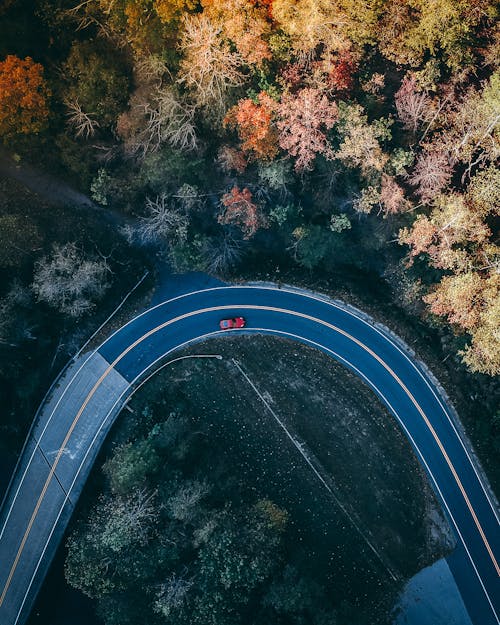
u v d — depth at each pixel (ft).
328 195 222.07
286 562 228.84
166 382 247.91
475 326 209.56
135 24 205.67
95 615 237.04
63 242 240.32
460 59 203.82
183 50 208.44
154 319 250.78
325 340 245.86
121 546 207.21
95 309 248.32
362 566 235.81
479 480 231.30
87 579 207.92
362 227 230.27
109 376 247.70
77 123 223.71
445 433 234.79
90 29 225.15
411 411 237.86
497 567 228.02
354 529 237.25
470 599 228.43
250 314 249.75
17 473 241.96
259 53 199.62
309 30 195.00
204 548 212.23
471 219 200.23
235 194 214.69
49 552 237.45
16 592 235.40
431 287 222.07
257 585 215.92
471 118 200.34
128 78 220.43
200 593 209.36
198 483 223.71
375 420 239.91
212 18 198.39
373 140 198.90
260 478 242.58
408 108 203.21
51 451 243.19
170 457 233.14
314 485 240.12
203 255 238.68
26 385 241.14
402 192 206.18
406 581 233.14
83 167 231.50
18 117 216.54
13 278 232.53
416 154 208.95
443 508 232.94
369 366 242.37
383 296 245.45
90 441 244.01
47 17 219.20
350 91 211.20
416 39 200.03
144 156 221.66
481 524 230.27
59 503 240.53
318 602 219.82
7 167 240.12
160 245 249.34
